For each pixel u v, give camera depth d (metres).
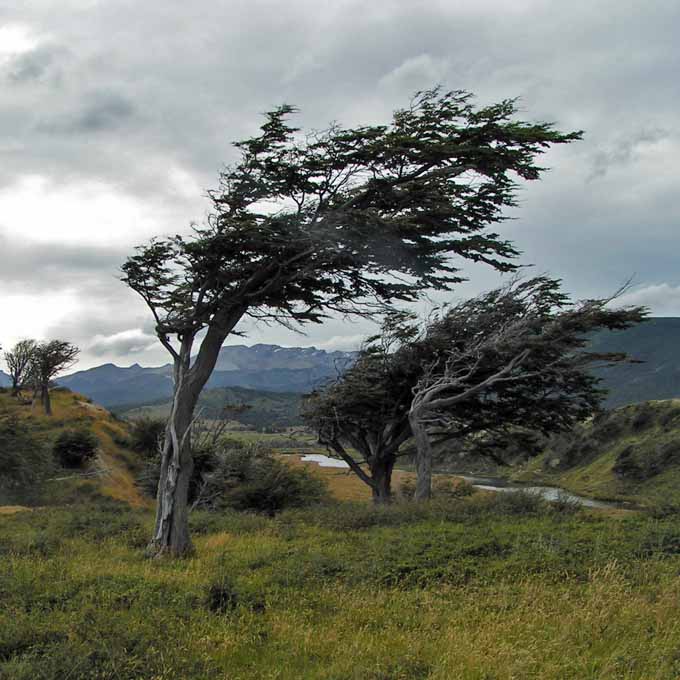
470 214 16.47
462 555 11.67
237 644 7.41
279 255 15.21
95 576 10.84
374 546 12.80
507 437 30.84
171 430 14.84
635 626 7.52
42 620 8.05
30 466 44.91
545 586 9.53
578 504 18.62
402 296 17.66
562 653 6.91
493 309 28.23
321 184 15.54
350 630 8.01
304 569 11.04
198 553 14.34
